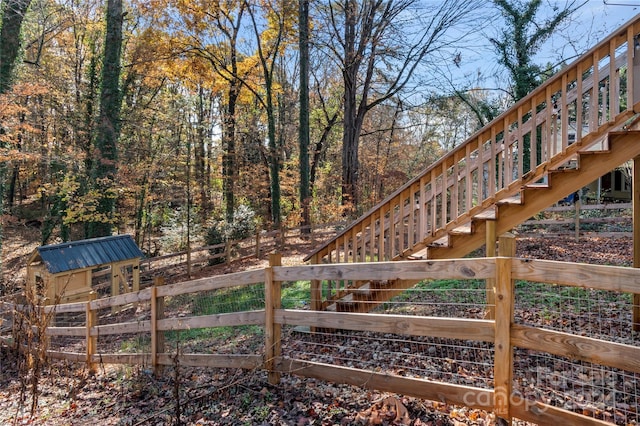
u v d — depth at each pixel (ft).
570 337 6.84
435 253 15.48
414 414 9.02
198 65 52.65
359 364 12.66
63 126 46.75
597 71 13.14
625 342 12.05
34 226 61.21
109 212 41.68
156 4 46.03
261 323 11.57
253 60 59.06
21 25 36.37
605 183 52.37
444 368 11.54
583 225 39.17
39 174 52.16
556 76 13.64
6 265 47.14
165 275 40.40
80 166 42.11
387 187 65.31
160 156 49.16
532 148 14.19
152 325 14.60
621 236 32.53
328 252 18.04
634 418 8.16
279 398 10.73
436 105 51.70
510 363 7.61
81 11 53.21
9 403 14.33
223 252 45.16
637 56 13.09
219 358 12.47
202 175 56.24
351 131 51.98
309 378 11.64
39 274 27.40
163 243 51.37
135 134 51.93
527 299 17.01
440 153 83.35
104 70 41.78
